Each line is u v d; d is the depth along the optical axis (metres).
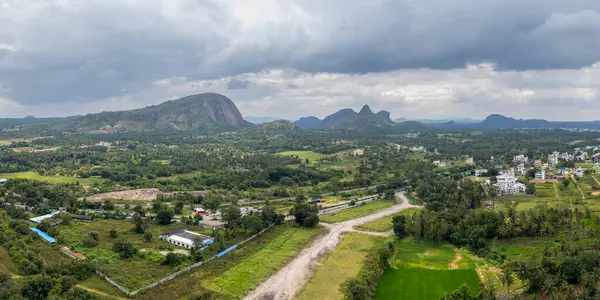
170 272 140.00
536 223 172.25
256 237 186.62
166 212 195.88
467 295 116.44
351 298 121.31
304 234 194.88
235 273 146.25
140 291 125.62
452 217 193.25
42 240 153.12
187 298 124.88
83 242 156.12
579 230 163.12
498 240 173.00
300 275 146.62
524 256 154.75
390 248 163.62
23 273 119.69
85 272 129.75
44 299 109.88
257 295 130.62
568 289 116.38
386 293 131.88
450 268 152.25
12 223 158.75
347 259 161.88
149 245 162.88
